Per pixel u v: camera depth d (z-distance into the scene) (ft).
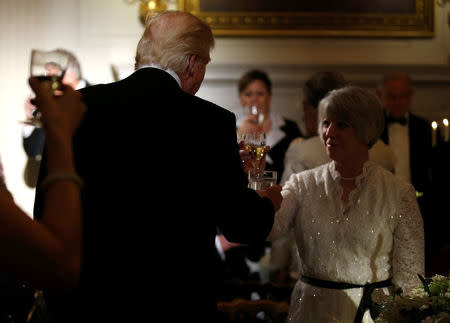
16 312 7.27
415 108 17.12
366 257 6.85
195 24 6.07
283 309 8.05
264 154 7.30
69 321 5.29
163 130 5.53
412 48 17.42
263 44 17.28
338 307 6.81
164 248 5.33
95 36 17.12
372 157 9.37
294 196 7.19
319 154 9.55
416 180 12.66
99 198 5.33
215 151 5.67
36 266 3.21
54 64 5.43
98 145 5.42
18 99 16.88
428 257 10.08
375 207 6.86
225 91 16.90
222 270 11.63
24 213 3.25
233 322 8.05
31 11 16.99
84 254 5.28
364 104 6.91
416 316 5.26
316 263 6.95
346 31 17.19
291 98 16.99
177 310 5.32
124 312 5.23
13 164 16.79
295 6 17.15
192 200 5.51
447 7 17.42
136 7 17.17
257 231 5.84
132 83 5.75
